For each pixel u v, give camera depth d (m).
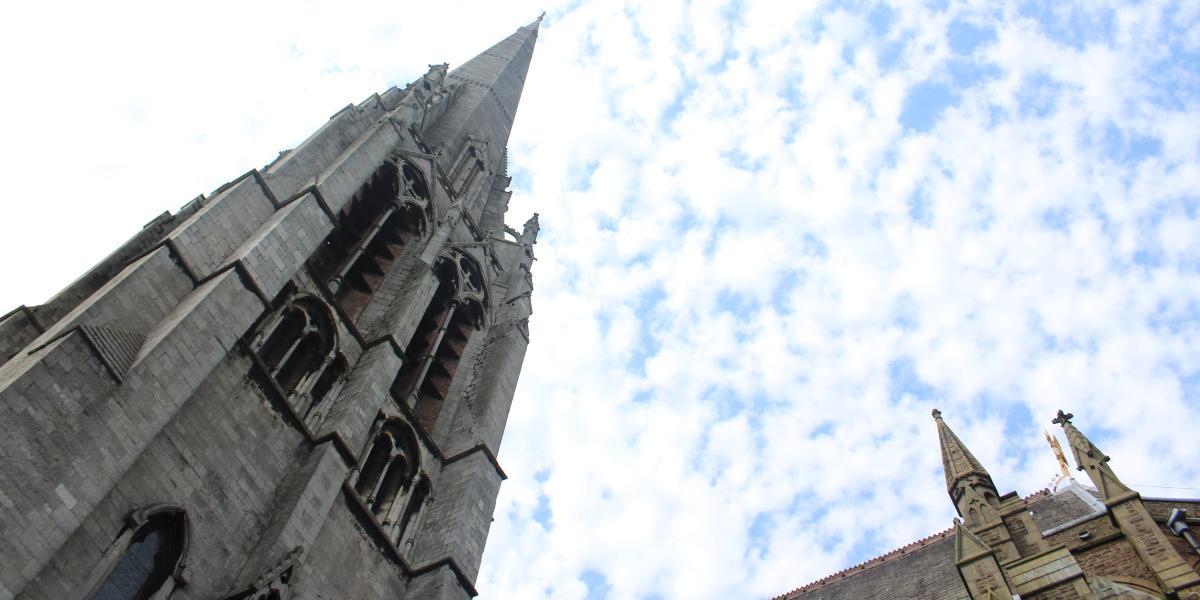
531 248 55.41
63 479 18.75
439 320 43.31
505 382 42.69
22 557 17.25
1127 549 27.28
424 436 36.22
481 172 59.91
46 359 19.84
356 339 34.62
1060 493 36.50
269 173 34.69
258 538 24.86
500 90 71.62
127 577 20.97
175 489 22.86
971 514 29.31
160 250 26.34
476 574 32.41
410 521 33.19
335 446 28.47
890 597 35.97
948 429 33.34
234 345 27.22
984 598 24.91
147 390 21.88
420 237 44.53
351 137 43.09
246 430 26.38
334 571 26.88
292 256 30.64
